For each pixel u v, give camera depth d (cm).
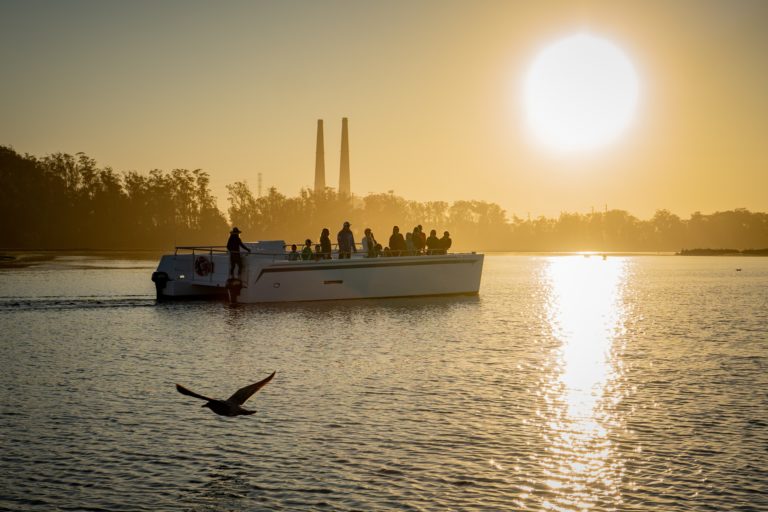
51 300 3862
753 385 1838
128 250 18025
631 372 2005
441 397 1686
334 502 1091
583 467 1232
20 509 1062
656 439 1379
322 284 3809
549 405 1620
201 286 3981
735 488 1144
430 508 1072
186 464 1239
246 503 1088
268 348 2350
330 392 1728
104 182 18750
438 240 4325
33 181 17562
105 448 1314
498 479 1180
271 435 1391
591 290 5691
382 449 1314
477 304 3922
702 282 6925
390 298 4016
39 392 1717
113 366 2036
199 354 2233
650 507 1080
